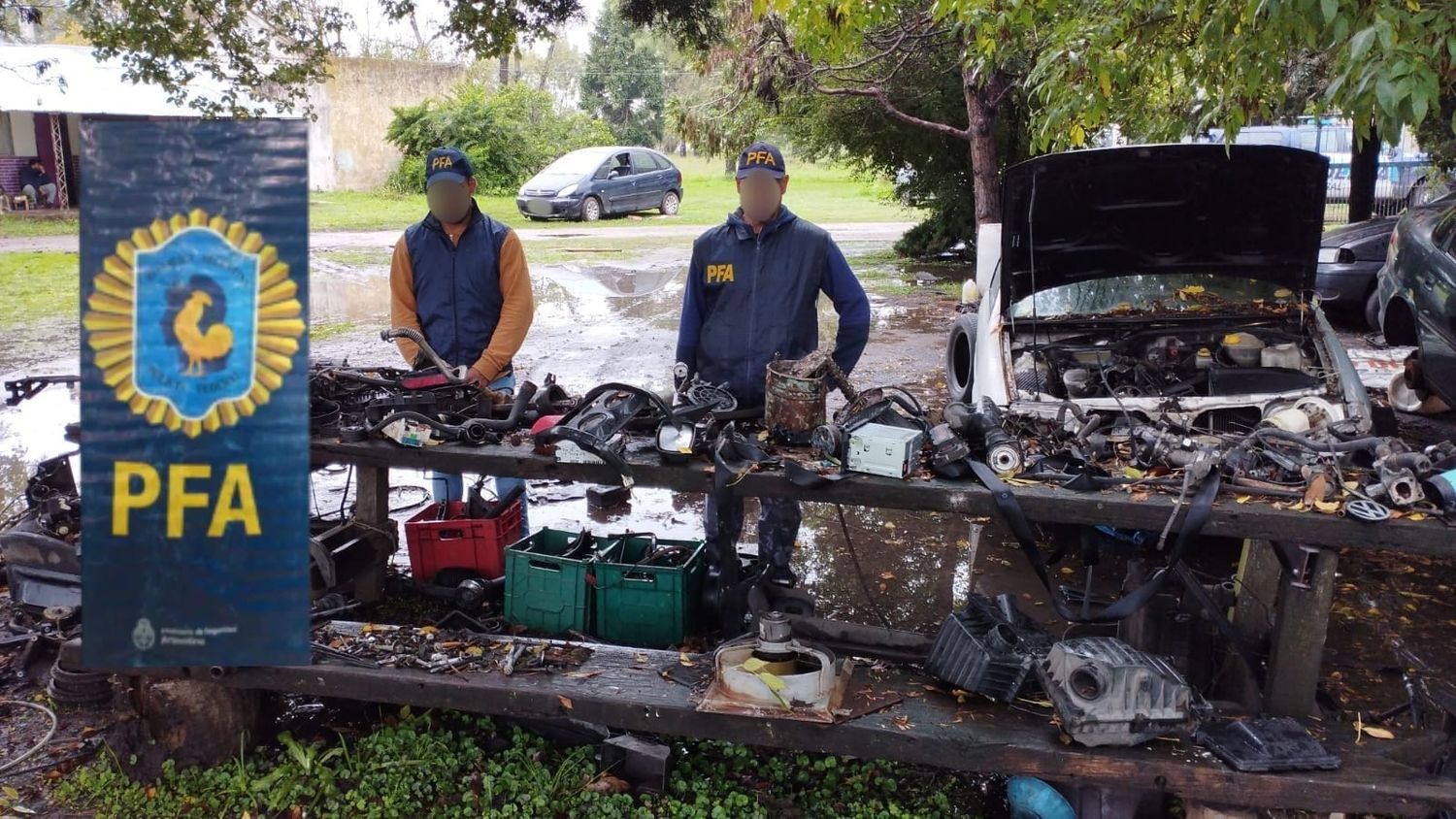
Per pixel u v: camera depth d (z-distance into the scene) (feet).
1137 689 8.95
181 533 9.01
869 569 16.20
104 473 8.92
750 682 9.64
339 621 11.53
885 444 9.90
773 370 10.99
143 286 8.73
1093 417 10.95
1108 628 11.48
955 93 44.14
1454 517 8.86
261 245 8.70
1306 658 9.58
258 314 8.77
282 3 18.24
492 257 14.44
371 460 11.14
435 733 11.27
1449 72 12.39
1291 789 8.61
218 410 8.86
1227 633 9.86
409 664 10.57
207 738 10.67
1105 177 16.52
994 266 21.40
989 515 9.71
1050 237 17.47
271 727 11.30
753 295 13.06
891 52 35.47
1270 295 17.76
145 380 8.84
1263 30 13.38
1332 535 8.98
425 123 86.99
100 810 10.25
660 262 51.44
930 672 10.19
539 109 94.99
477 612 13.25
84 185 8.63
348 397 12.31
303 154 8.63
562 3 18.83
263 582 9.07
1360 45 11.20
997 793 10.62
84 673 11.78
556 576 12.43
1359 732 9.48
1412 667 13.14
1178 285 18.17
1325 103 12.90
